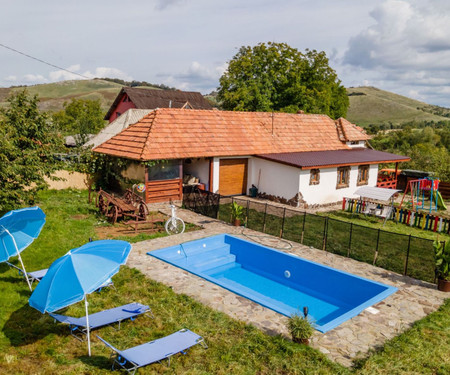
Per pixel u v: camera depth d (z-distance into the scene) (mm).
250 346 7805
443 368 7305
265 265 14367
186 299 9867
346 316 9289
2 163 13695
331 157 24516
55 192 21938
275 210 20625
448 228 18250
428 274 12258
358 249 14695
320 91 49344
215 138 22969
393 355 7621
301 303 11867
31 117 17562
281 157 23109
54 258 12109
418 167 35438
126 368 6906
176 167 20828
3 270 11008
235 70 48000
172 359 7316
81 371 6832
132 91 45562
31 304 6699
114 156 21484
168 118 22547
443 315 9477
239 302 9867
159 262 12523
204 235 15648
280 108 48281
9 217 9352
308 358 7418
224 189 23688
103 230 15570
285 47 48562
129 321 8734
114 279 10969
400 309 9828
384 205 20641
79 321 7930
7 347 7523
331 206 23641
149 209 19375
